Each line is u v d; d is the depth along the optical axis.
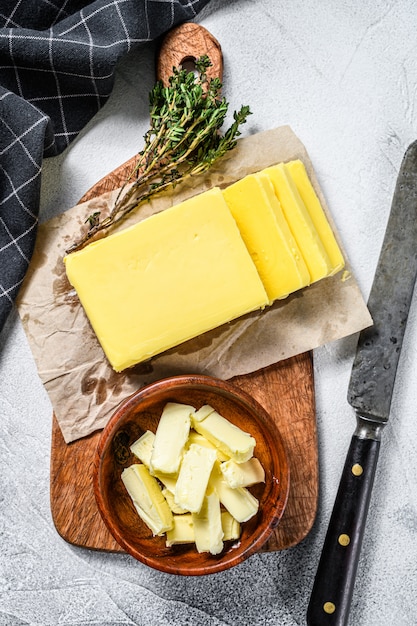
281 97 1.23
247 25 1.23
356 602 1.22
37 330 1.13
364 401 1.16
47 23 1.15
